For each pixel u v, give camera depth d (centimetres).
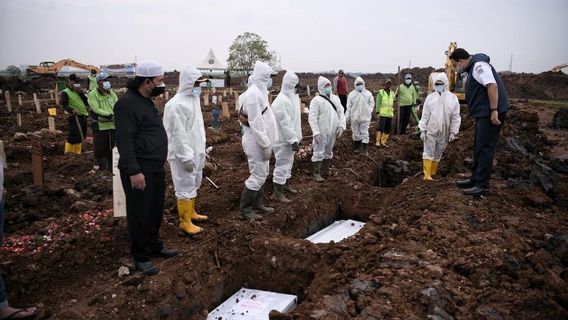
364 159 1088
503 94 630
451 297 404
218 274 541
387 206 745
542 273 458
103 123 884
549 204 654
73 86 1029
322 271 520
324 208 802
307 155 1032
